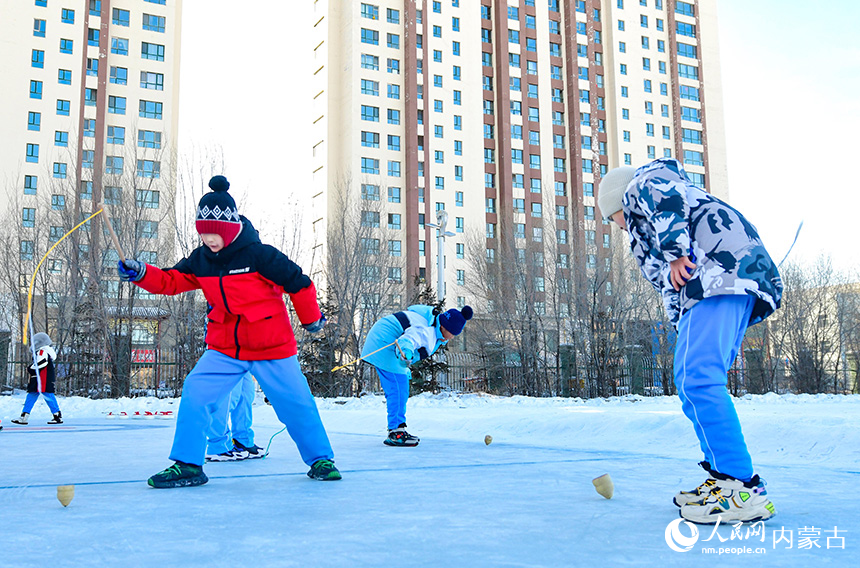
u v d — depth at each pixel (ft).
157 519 8.56
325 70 180.65
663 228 8.65
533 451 19.08
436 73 182.70
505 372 106.93
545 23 197.88
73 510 9.25
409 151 174.19
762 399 72.64
